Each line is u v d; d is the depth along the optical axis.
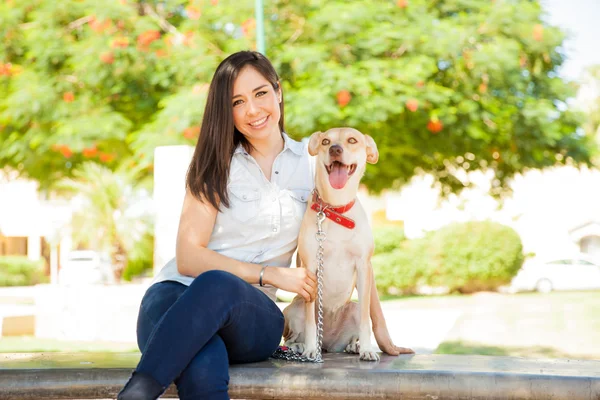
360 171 2.43
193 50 8.61
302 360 2.30
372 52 8.62
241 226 2.43
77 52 8.79
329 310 2.54
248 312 2.08
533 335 7.80
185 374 1.91
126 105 9.70
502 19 9.27
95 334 7.96
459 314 10.27
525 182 21.88
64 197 18.86
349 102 8.29
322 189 2.39
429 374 2.03
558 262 16.14
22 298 13.64
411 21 9.05
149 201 17.95
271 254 2.46
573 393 1.95
